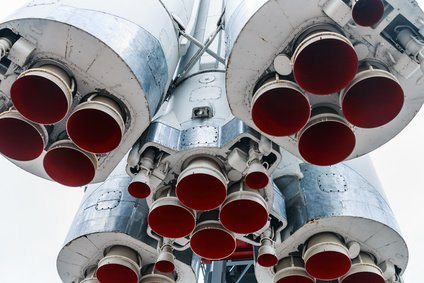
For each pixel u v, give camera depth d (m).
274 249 5.57
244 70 4.81
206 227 5.35
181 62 7.48
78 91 4.95
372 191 6.18
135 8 5.40
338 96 4.82
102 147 4.76
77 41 4.68
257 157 5.05
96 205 6.25
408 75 4.62
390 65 4.70
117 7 5.18
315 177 6.24
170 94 6.83
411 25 4.50
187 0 7.10
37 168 6.02
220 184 4.97
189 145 5.32
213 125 5.56
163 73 5.49
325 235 5.78
